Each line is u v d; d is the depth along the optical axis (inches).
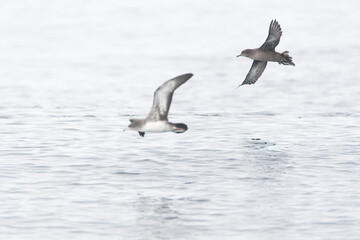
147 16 3395.7
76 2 3846.0
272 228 735.1
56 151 1064.2
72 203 816.3
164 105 657.0
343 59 2231.8
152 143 1119.6
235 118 1376.7
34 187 876.6
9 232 724.7
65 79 1987.0
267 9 3506.4
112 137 1169.4
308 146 1111.0
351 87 1758.1
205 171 953.5
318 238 707.4
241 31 2933.1
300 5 3629.4
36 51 2581.2
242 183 898.7
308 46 2534.5
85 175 932.0
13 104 1560.0
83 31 3043.8
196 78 1958.7
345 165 984.3
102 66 2240.4
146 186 884.6
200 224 748.6
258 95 1681.8
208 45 2630.4
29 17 3415.4
